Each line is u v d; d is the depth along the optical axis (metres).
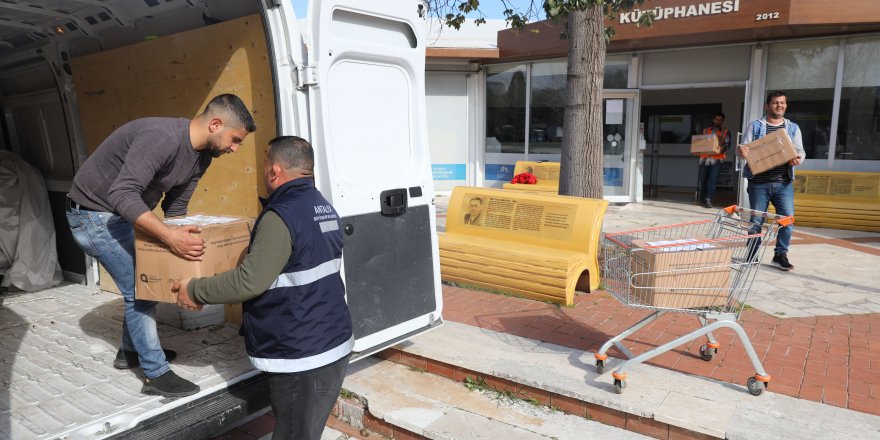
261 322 2.32
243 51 3.36
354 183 3.22
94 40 4.40
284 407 2.40
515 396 3.61
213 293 2.28
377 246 3.36
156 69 3.89
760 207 6.09
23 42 4.70
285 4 2.94
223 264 2.66
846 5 8.33
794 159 5.62
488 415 3.42
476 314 4.91
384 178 3.41
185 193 3.04
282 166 2.43
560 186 6.34
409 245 3.57
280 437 2.43
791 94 10.00
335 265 2.46
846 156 9.67
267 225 2.26
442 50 11.91
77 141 4.71
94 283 5.20
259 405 3.04
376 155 3.37
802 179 9.30
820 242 7.82
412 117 3.59
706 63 10.75
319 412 2.42
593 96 6.06
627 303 3.46
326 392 2.41
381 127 3.38
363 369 4.09
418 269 3.64
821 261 6.69
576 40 6.00
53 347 3.77
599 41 5.99
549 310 4.99
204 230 2.56
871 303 5.10
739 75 10.49
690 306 3.38
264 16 2.99
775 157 5.71
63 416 2.79
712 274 3.36
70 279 5.42
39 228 5.14
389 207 3.40
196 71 3.65
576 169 6.14
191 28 3.71
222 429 2.88
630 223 9.35
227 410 2.89
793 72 9.93
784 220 3.23
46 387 3.14
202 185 3.82
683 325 4.57
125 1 3.79
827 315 4.78
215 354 3.51
